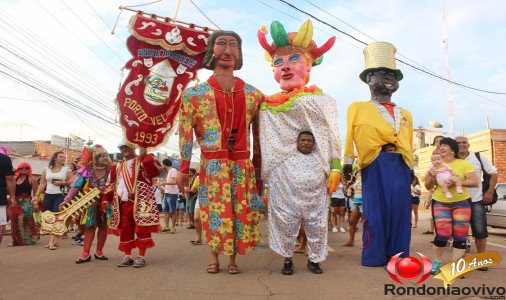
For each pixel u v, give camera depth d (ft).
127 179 18.80
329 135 17.67
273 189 17.37
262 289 14.05
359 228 38.91
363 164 18.86
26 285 14.76
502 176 54.03
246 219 17.22
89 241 20.08
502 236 34.50
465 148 20.06
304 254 21.80
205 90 17.74
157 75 19.92
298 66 19.07
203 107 17.57
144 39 19.53
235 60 18.25
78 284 14.88
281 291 13.76
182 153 17.48
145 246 18.52
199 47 20.30
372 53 19.75
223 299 12.80
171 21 20.24
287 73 19.04
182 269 17.76
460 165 16.90
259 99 18.51
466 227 16.48
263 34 19.89
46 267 18.40
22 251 23.99
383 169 18.45
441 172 16.61
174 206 35.88
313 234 16.97
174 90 20.03
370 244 18.24
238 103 17.76
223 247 16.61
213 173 17.20
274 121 18.04
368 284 14.69
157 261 19.94
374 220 18.17
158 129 19.60
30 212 27.53
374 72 19.63
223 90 17.75
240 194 17.33
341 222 35.86
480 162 19.70
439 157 16.97
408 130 19.38
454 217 16.56
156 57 20.07
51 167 27.53
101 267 18.37
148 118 19.47
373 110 19.02
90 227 20.07
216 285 14.67
